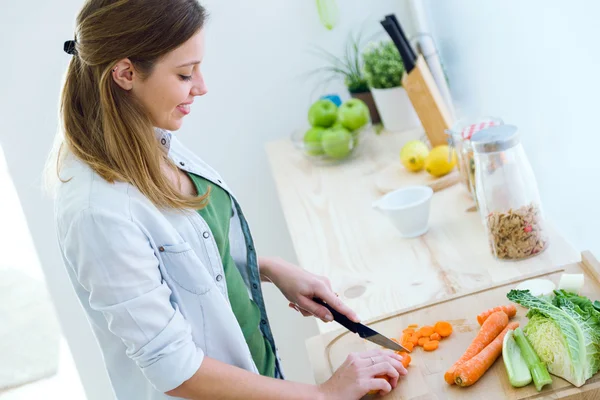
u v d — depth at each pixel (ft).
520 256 5.17
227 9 8.80
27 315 14.44
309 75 9.06
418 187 6.01
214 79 9.06
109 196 4.00
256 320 4.97
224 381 4.05
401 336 4.63
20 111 8.93
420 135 7.84
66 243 3.95
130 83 4.03
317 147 7.72
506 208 5.09
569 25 4.53
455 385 4.07
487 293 4.78
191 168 4.77
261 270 5.20
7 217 16.10
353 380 4.12
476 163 5.16
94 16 3.92
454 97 8.40
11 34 8.67
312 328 10.02
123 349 4.37
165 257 4.18
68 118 4.17
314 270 5.80
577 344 3.82
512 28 5.69
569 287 4.45
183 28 3.93
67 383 12.60
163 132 4.60
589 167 4.85
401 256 5.70
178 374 3.95
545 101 5.40
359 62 8.95
